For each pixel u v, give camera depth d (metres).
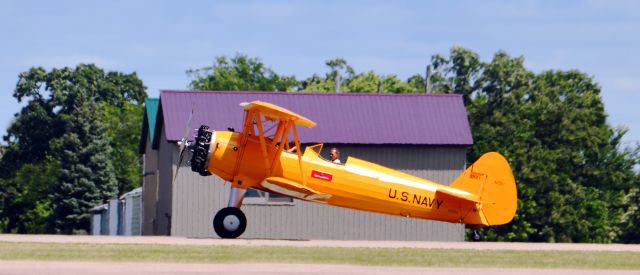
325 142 128.38
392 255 71.88
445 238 130.00
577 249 82.31
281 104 131.00
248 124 90.44
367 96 134.12
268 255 69.69
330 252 72.75
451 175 132.00
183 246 75.19
